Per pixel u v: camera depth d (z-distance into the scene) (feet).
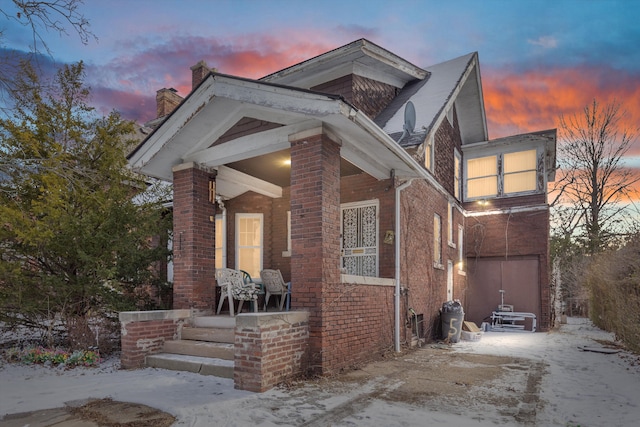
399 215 28.86
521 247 48.14
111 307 25.14
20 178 20.07
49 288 24.23
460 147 51.65
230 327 22.79
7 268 22.65
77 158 26.22
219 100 22.29
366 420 13.50
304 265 20.01
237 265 33.14
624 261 29.91
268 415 13.80
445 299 40.09
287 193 33.09
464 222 51.13
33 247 24.38
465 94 48.49
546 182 48.06
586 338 38.34
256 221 33.88
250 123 23.34
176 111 23.02
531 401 16.24
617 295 31.45
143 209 27.94
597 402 16.19
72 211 24.94
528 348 31.63
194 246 24.81
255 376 16.66
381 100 39.75
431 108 36.04
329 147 20.80
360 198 29.94
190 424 12.96
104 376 19.44
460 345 33.32
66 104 27.30
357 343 22.41
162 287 28.07
